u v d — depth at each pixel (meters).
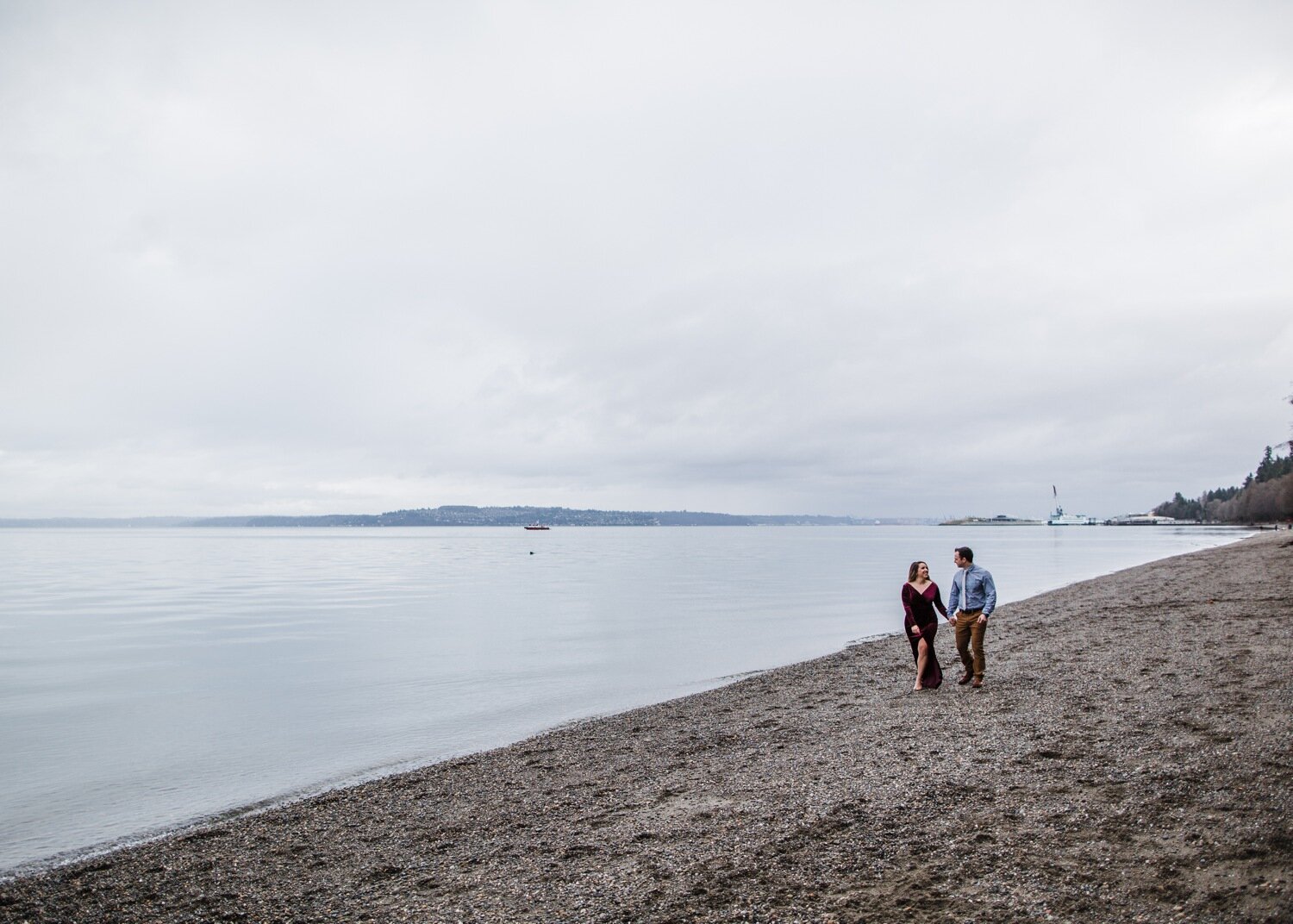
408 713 16.55
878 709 13.69
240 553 118.88
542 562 88.38
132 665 23.00
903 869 6.54
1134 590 33.12
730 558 97.06
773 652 23.78
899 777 9.23
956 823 7.48
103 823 10.21
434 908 6.65
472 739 14.23
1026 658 17.38
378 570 73.88
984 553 95.62
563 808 9.37
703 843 7.65
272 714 16.66
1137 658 16.08
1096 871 6.12
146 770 12.69
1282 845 6.19
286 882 7.57
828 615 34.06
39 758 13.46
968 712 12.59
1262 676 13.07
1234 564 43.97
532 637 27.83
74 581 59.00
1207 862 6.04
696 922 5.91
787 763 10.56
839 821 7.90
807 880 6.51
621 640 26.89
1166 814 7.13
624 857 7.48
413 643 26.67
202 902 7.18
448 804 9.95
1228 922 5.14
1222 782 7.83
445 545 163.62
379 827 9.20
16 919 6.98
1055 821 7.24
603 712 16.14
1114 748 9.53
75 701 18.14
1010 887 5.99
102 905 7.24
